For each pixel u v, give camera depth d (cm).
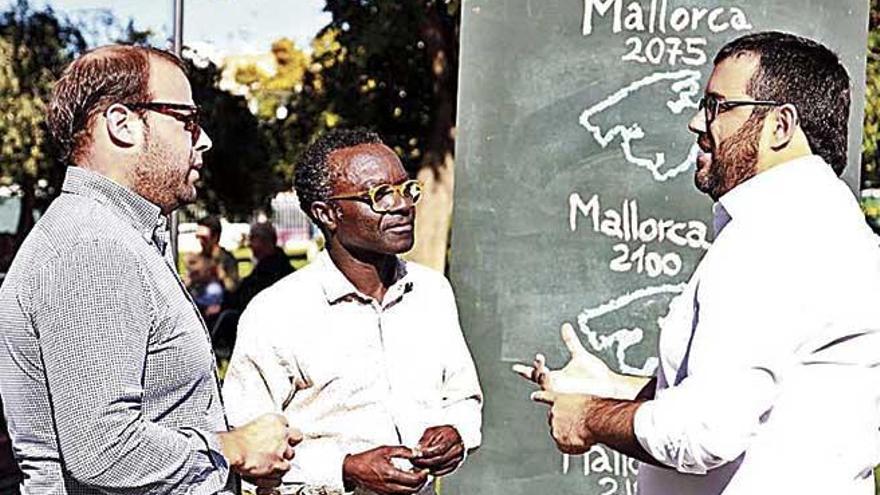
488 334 368
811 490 215
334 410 284
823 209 220
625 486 363
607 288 366
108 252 213
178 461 214
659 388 237
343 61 852
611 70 367
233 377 288
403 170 290
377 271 290
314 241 1312
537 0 367
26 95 838
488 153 367
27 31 846
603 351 366
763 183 224
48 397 216
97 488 213
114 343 209
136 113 225
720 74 231
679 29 365
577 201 367
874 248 225
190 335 225
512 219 367
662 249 365
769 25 361
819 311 213
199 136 236
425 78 840
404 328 291
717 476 223
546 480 366
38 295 212
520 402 366
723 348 212
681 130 365
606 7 367
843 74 230
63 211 221
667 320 234
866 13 353
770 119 226
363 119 859
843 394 216
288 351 284
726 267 217
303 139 920
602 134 367
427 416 288
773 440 216
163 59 231
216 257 948
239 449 230
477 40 367
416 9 776
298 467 281
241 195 964
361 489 279
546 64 366
